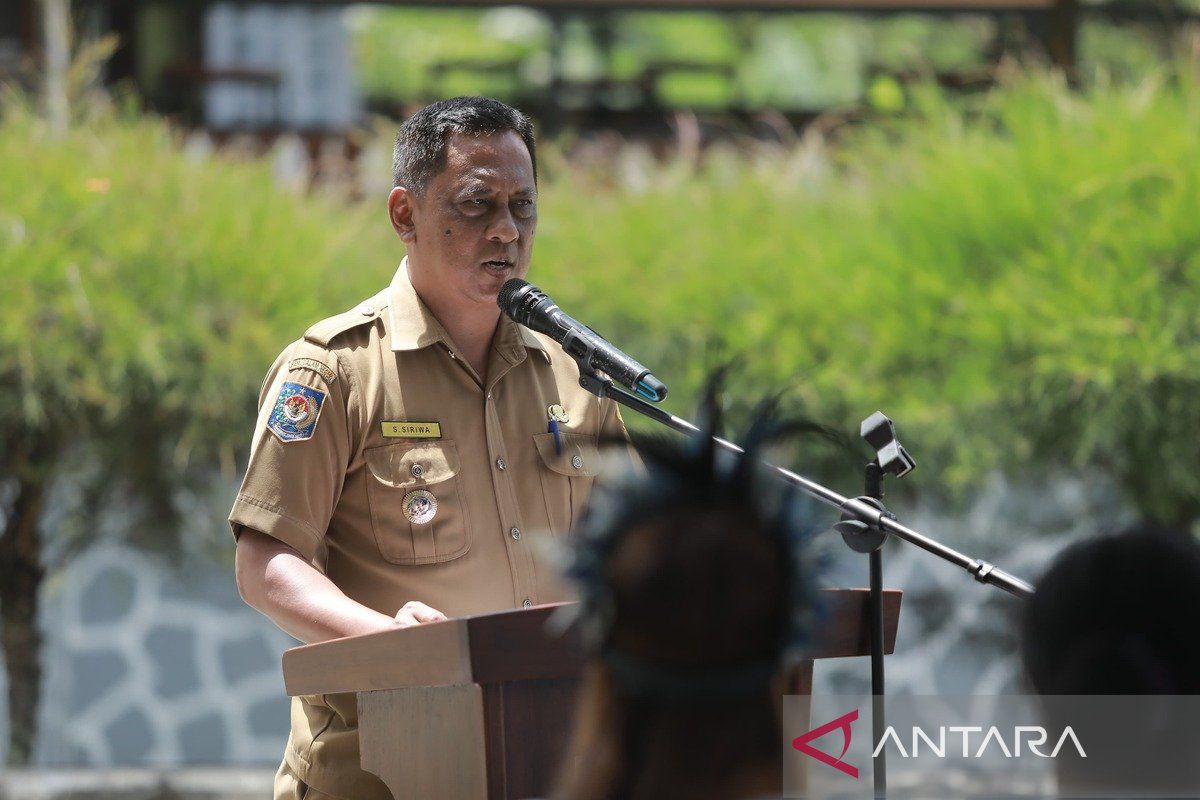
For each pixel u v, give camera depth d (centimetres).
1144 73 1895
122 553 2062
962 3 2439
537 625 511
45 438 1608
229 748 2120
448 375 740
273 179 1825
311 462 697
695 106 2678
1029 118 1755
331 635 636
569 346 694
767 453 379
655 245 1727
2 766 1688
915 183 1697
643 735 357
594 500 372
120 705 2094
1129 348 1517
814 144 1866
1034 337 1553
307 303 1641
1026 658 425
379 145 2017
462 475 725
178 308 1614
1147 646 406
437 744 539
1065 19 2391
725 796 354
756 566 350
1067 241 1602
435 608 711
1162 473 1557
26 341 1544
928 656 1831
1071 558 418
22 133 1747
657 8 2445
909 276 1622
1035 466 1619
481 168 726
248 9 2527
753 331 1619
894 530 626
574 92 2686
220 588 2114
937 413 1586
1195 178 1572
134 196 1683
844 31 3434
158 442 1631
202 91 2505
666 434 389
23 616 1662
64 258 1579
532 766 516
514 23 3262
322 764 689
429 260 737
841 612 616
